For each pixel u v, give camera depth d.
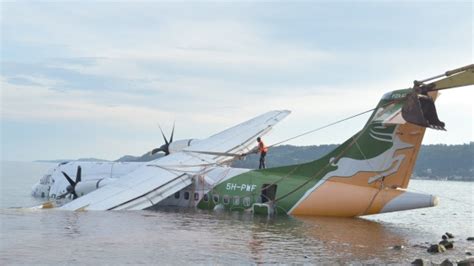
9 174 105.25
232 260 14.55
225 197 27.70
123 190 27.47
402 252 16.34
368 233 20.33
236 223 22.27
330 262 14.55
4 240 16.62
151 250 15.61
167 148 34.53
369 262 14.66
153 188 27.42
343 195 24.45
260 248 16.41
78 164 37.25
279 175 27.06
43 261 13.70
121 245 16.27
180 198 29.38
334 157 25.45
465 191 86.75
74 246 15.86
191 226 21.06
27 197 40.94
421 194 23.06
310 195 25.28
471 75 16.50
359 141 24.64
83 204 26.03
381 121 23.67
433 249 16.58
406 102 17.45
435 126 17.17
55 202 34.31
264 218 24.22
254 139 31.67
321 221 23.36
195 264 13.95
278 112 35.53
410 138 23.42
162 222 22.09
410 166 23.56
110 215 23.81
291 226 21.55
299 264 14.21
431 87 17.16
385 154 23.92
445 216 32.06
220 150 31.19
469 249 17.52
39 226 19.73
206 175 28.95
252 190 26.95
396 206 23.22
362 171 24.47
